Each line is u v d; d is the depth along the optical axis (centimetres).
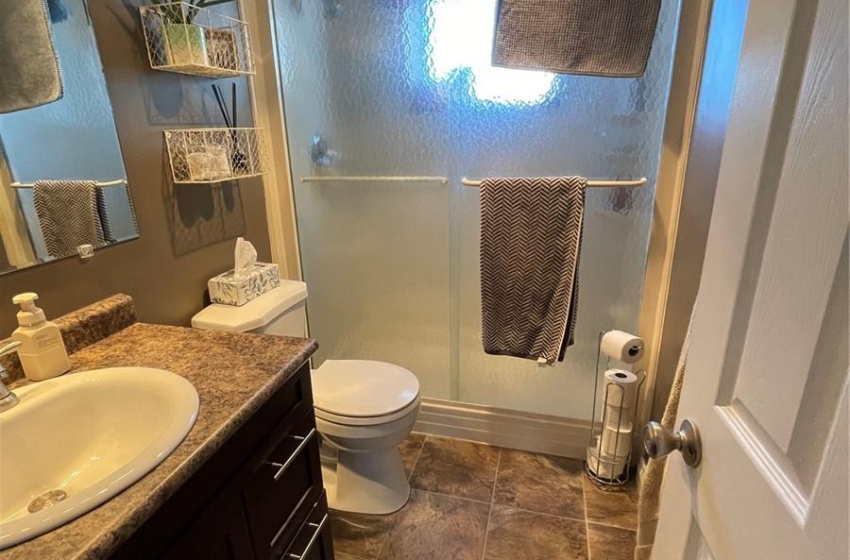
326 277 214
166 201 139
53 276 108
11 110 98
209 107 155
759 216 51
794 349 45
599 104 159
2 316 98
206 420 81
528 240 157
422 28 169
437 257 197
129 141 126
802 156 44
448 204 188
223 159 149
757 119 51
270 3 175
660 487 96
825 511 40
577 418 192
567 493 176
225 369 98
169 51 128
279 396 100
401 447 203
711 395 60
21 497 81
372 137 188
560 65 141
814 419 42
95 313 112
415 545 156
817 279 42
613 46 137
